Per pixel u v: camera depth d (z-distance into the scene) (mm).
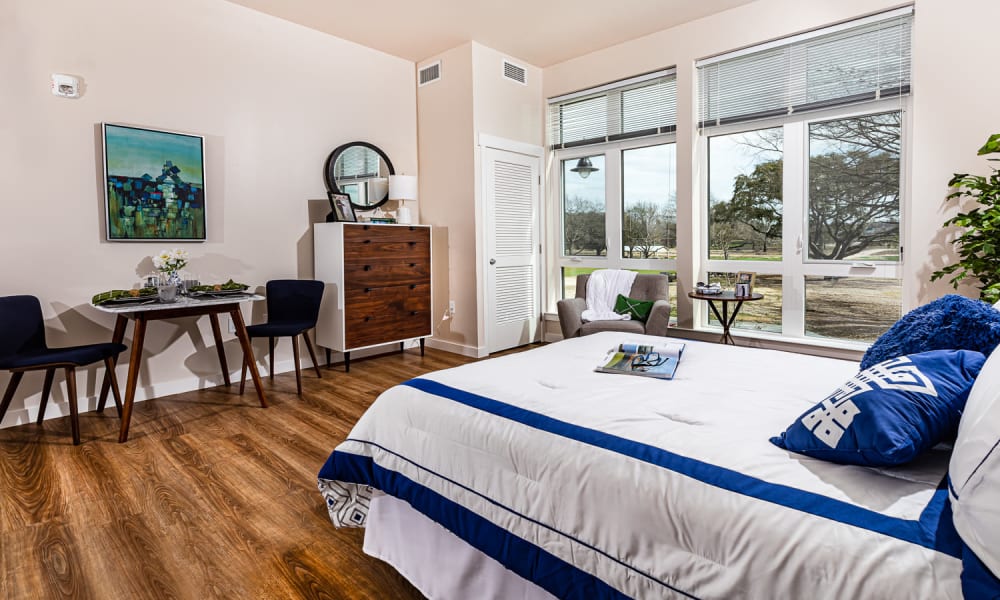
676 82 4414
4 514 2059
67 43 3164
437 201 5043
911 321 1363
